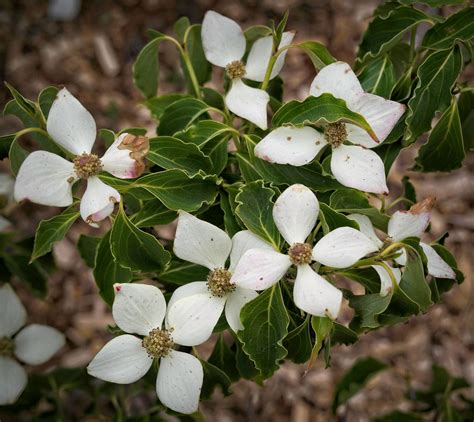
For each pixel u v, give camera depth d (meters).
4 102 1.28
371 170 0.53
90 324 1.10
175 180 0.54
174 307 0.52
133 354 0.53
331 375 1.04
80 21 1.37
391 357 1.05
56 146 0.57
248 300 0.52
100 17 1.38
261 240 0.52
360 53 0.61
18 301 0.62
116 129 1.26
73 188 0.57
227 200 0.55
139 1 1.38
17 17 1.38
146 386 0.72
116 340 0.52
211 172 0.56
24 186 0.52
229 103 0.58
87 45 1.35
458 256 1.11
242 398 1.02
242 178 0.59
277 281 0.50
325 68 0.53
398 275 0.55
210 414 1.00
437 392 0.78
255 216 0.52
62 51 1.34
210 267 0.53
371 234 0.55
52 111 0.54
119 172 0.53
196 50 0.66
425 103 0.57
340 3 1.35
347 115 0.52
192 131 0.57
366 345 1.06
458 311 1.08
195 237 0.52
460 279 0.61
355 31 1.32
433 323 1.08
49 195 0.53
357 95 0.53
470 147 0.66
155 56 0.65
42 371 1.03
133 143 0.52
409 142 0.58
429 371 1.04
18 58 1.33
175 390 0.52
